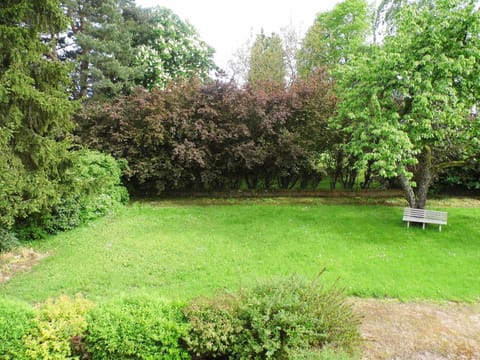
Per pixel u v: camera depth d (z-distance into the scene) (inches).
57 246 268.4
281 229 320.5
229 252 255.3
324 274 216.5
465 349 143.9
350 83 384.8
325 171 491.5
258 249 263.3
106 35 642.8
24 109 250.4
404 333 155.0
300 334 119.5
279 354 118.9
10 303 124.6
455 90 301.9
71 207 309.9
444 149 366.3
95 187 292.0
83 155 325.7
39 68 267.3
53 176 274.1
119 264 228.8
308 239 288.7
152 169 460.1
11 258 238.4
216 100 490.0
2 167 226.4
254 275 207.9
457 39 307.6
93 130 464.1
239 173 528.4
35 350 110.7
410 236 300.5
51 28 273.3
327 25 869.2
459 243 283.7
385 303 183.9
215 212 398.0
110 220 353.1
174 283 201.0
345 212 394.0
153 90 491.2
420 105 290.4
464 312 175.9
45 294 185.2
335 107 472.7
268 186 548.1
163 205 447.8
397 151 291.7
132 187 509.0
